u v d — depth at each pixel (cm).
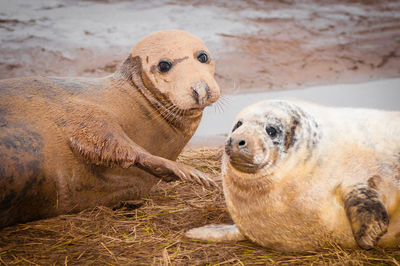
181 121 520
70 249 410
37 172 429
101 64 1159
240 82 1108
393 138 375
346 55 1331
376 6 1922
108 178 484
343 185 360
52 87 471
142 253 404
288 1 1922
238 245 411
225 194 399
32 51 1198
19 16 1504
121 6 1747
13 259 393
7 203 421
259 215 380
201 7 1748
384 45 1434
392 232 369
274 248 397
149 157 448
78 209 478
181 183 573
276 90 1067
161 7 1736
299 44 1389
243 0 1875
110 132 456
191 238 427
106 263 387
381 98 1002
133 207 505
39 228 446
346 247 381
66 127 450
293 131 367
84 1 1795
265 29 1500
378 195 352
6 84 458
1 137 416
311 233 375
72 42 1277
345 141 374
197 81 471
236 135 357
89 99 479
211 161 666
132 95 502
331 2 1952
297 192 365
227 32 1433
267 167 361
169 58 488
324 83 1127
